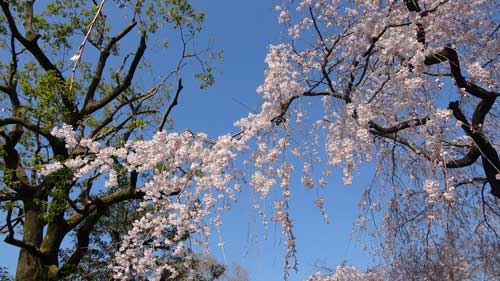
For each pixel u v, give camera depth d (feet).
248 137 14.17
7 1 31.30
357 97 14.62
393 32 14.40
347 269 23.35
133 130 32.27
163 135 14.96
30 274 28.66
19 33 30.25
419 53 13.65
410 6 15.35
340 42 16.55
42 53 31.07
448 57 14.98
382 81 15.79
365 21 15.74
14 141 30.42
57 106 29.07
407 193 17.93
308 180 14.39
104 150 15.30
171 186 14.93
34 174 32.32
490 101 15.11
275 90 14.34
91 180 27.45
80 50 13.19
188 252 15.55
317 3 17.08
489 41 16.70
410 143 15.19
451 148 17.31
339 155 14.53
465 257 19.27
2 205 27.73
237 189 14.37
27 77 36.01
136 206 34.55
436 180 13.71
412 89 13.62
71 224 30.42
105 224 36.01
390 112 16.07
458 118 15.05
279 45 15.98
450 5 15.51
